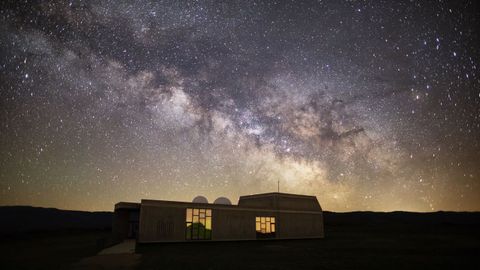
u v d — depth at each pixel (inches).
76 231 2038.6
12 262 634.8
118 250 825.5
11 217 3516.2
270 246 1029.8
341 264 666.2
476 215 4822.8
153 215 949.8
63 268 551.5
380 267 635.5
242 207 1138.0
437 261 722.8
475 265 668.7
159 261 644.1
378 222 3946.9
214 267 595.5
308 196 1397.6
